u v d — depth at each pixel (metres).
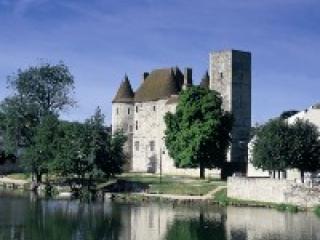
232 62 137.00
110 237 68.06
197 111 117.75
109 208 90.50
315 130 100.31
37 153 116.62
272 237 67.75
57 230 71.38
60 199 101.69
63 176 115.88
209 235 69.19
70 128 114.69
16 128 126.94
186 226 74.69
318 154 98.25
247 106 138.75
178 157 117.56
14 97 129.62
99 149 110.44
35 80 132.00
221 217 81.62
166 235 69.38
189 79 143.25
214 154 117.31
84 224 75.56
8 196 104.44
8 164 145.00
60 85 133.75
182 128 119.00
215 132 116.38
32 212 84.56
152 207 92.06
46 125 118.75
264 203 93.19
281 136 97.50
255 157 99.44
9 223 75.19
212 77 140.12
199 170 129.25
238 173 118.19
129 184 109.38
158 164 142.00
